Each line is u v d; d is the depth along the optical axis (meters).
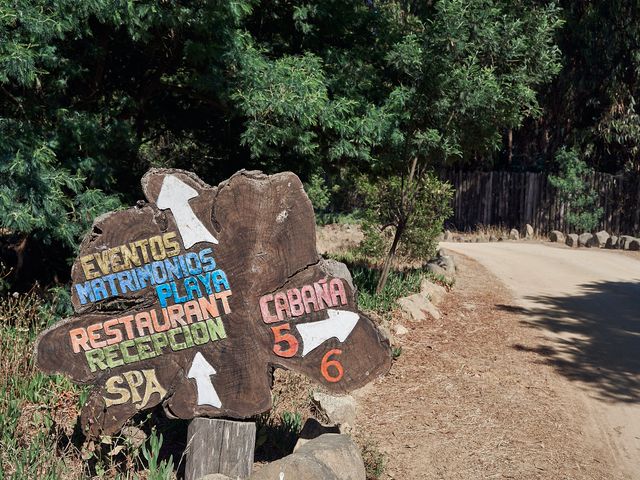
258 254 4.24
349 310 4.27
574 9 24.75
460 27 8.50
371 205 11.84
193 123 10.41
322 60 9.23
